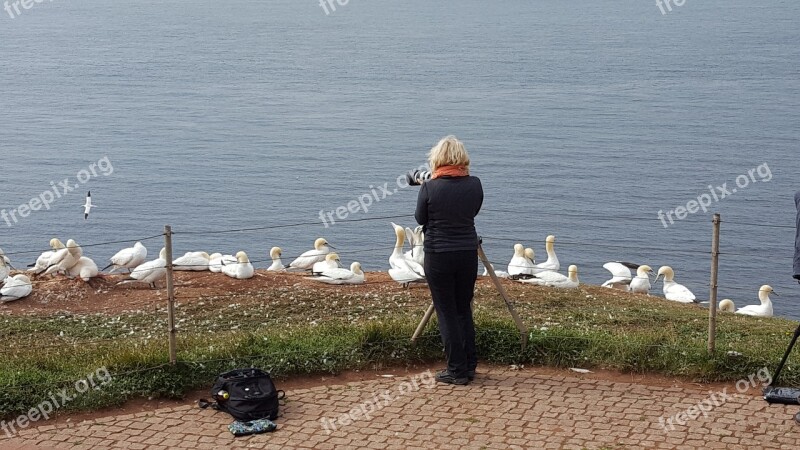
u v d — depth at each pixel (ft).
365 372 33.71
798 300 161.99
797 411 29.40
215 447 27.37
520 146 388.16
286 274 67.77
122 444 27.73
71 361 36.52
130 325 52.39
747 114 469.16
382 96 608.19
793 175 311.47
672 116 472.85
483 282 65.31
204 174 342.85
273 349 34.45
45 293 59.77
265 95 620.90
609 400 30.48
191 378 32.12
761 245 208.54
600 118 473.67
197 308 56.54
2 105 542.98
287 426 28.76
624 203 271.08
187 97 604.90
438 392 31.37
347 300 58.08
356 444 27.35
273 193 306.55
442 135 432.25
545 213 255.91
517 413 29.48
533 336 35.12
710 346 33.45
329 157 380.58
